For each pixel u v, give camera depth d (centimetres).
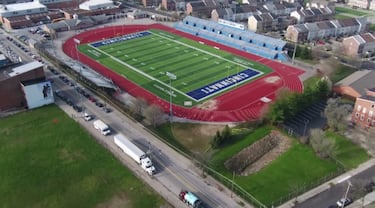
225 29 16288
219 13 19000
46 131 8925
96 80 11138
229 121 9556
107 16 19700
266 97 10831
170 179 7256
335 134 8869
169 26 18338
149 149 8212
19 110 9969
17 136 8719
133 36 16625
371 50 14950
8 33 16862
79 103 10300
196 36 16775
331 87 10769
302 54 14050
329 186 7069
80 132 8862
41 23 18425
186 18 17988
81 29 17675
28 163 7738
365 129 9088
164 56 14075
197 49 14938
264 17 18100
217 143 8275
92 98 10481
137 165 7662
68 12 19238
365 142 8531
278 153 8156
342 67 13088
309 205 6569
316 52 14350
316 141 7981
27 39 15612
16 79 9831
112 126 9156
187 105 10338
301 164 7731
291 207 6525
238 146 8381
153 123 9194
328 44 16200
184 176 7350
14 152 8106
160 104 10388
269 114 9188
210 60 13700
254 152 8175
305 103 9675
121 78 12056
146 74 12369
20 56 13788
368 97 9162
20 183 7156
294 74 12538
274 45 14325
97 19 18700
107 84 10988
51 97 10294
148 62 13438
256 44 14975
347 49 14862
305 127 9200
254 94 11012
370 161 7850
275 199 6700
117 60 13662
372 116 8994
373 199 6700
